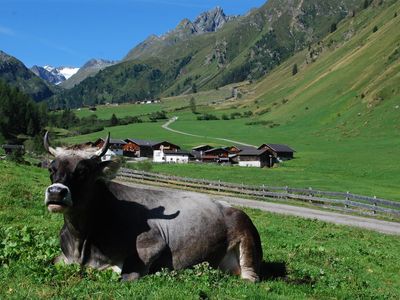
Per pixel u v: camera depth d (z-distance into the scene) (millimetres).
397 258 20031
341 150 148000
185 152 158500
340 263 16500
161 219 10984
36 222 17766
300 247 18578
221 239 11477
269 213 35469
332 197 57375
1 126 166750
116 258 10359
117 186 11055
